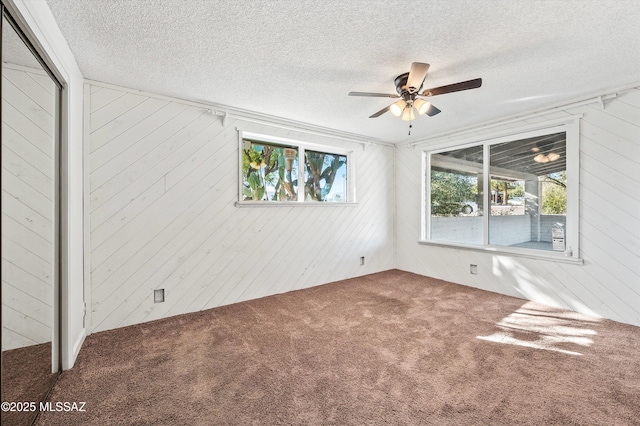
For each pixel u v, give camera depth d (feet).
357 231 14.82
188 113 9.80
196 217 10.02
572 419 4.84
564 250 10.27
